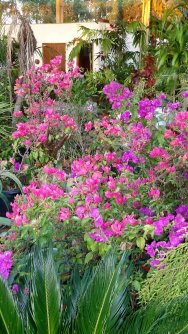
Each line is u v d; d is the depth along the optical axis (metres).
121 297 1.14
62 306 1.13
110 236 1.33
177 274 1.03
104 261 1.11
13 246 1.50
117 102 2.29
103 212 1.43
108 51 4.61
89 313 1.01
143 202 1.64
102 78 3.90
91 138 2.49
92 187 1.43
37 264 1.12
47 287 1.05
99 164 1.74
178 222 1.35
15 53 3.36
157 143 1.96
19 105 2.98
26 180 2.52
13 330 0.99
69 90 2.73
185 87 2.77
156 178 1.69
